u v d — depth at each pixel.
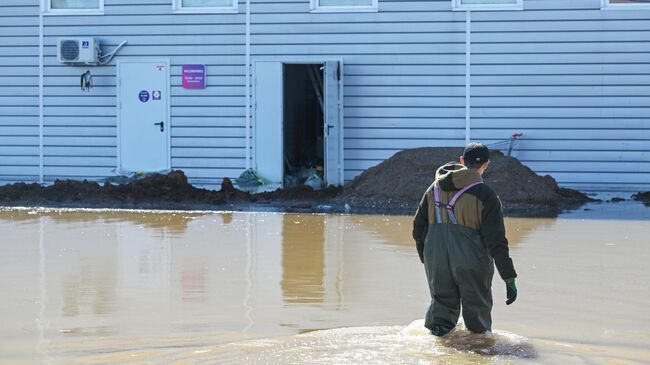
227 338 7.54
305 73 21.50
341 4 18.94
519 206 16.50
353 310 8.55
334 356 6.93
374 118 18.88
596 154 18.38
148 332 7.73
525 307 8.70
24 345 7.34
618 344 7.43
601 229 13.66
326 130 18.75
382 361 6.79
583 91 18.34
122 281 9.84
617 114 18.27
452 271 7.26
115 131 19.61
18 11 19.78
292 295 9.19
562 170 18.45
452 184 7.24
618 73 18.23
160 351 7.15
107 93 19.64
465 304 7.29
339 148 18.84
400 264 10.80
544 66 18.41
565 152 18.44
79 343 7.39
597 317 8.31
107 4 19.52
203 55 19.31
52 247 12.03
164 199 17.66
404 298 9.05
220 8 19.19
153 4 19.39
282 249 11.88
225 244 12.30
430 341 7.32
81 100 19.72
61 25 19.69
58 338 7.55
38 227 13.96
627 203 17.28
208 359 6.91
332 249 11.86
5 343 7.40
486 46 18.55
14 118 19.94
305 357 6.91
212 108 19.34
